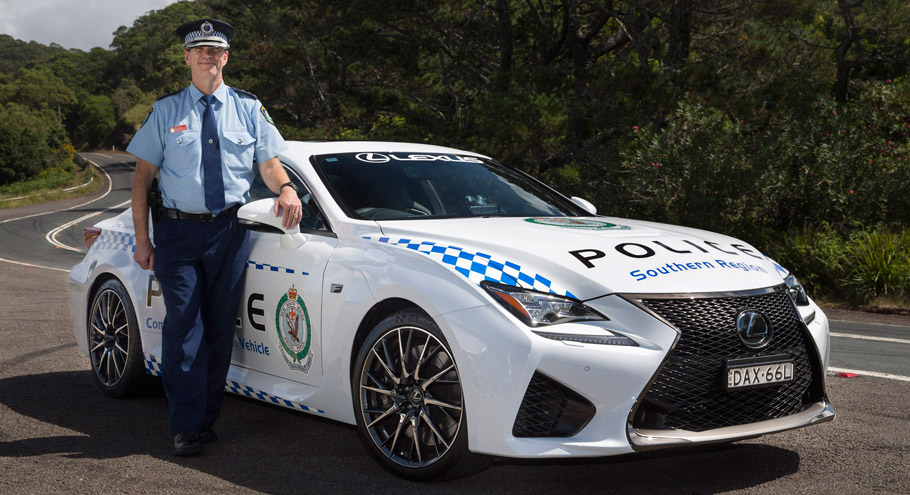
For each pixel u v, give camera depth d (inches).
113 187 2726.4
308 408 155.8
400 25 992.2
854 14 753.6
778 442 159.9
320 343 150.7
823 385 140.4
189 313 155.6
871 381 214.8
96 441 162.1
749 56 713.0
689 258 136.6
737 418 129.5
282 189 156.3
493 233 143.2
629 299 125.3
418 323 134.2
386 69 1027.9
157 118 155.0
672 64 710.5
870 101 565.6
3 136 3467.0
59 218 1396.4
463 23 961.5
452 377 131.5
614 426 121.7
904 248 419.2
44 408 188.2
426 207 164.9
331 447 158.9
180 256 156.2
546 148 652.7
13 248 845.2
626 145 586.2
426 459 136.3
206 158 155.1
